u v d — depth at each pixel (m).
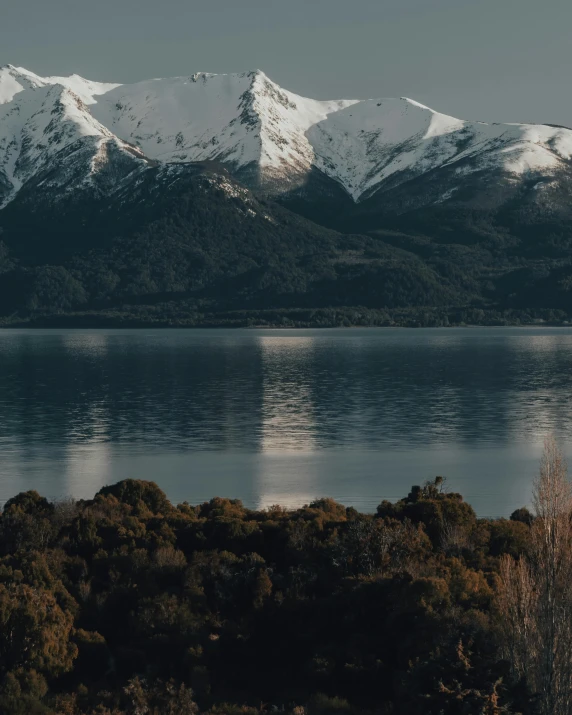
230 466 148.62
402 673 64.50
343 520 92.12
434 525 92.00
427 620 69.44
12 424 198.50
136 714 64.12
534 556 61.41
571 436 179.62
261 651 72.44
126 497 103.62
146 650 72.31
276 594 76.69
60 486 134.38
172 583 81.00
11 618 69.75
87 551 87.19
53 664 68.94
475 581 75.88
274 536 88.62
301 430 188.12
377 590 75.00
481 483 134.75
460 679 58.31
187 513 100.75
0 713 63.53
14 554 84.56
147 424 197.75
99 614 77.00
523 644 58.72
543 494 62.81
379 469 145.62
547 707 56.91
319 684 68.69
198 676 69.12
